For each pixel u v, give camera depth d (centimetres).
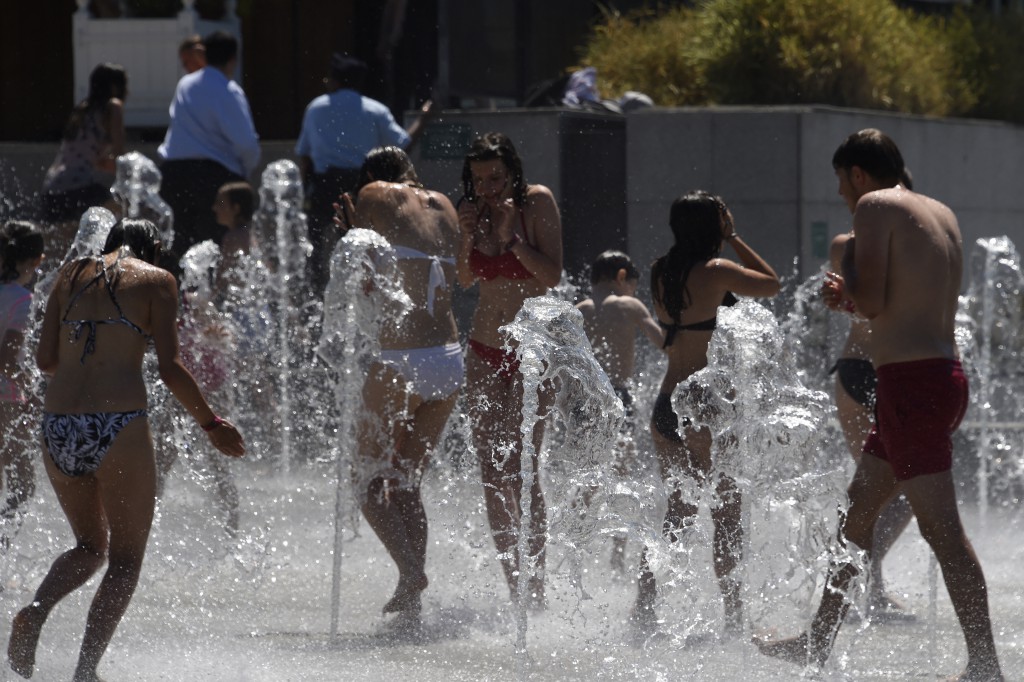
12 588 1911
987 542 2403
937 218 1596
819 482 1680
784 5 4003
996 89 4575
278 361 3347
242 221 3186
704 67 4034
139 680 1500
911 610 1920
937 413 1546
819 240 3612
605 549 2061
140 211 3672
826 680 1523
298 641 1700
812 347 3525
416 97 4319
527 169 3647
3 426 2123
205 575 2077
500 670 1549
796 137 3553
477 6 4388
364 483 1888
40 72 4681
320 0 4434
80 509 1565
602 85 4134
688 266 1823
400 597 1847
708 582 1773
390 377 1889
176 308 1595
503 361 1914
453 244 1950
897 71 4134
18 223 2184
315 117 3575
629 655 1625
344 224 1980
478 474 2250
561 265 1936
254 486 2767
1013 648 1659
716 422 1758
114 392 1549
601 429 1747
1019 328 4144
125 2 4353
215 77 3650
